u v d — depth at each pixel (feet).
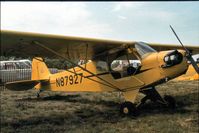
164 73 19.26
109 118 19.10
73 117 19.71
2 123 18.11
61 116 20.22
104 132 15.26
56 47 19.79
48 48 19.16
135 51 21.20
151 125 16.74
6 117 20.17
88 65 24.53
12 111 22.38
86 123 17.69
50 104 26.27
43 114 21.22
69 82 26.94
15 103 26.96
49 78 29.66
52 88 29.37
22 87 29.86
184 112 20.33
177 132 14.83
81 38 18.89
